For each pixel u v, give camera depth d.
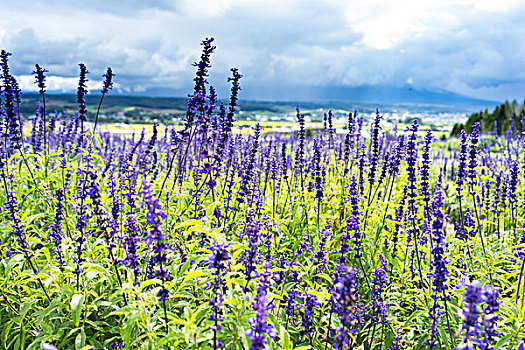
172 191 1.13
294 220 1.20
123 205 1.09
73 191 1.18
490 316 0.73
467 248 1.11
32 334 0.89
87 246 0.96
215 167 1.04
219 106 1.11
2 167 1.03
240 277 0.86
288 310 0.94
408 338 0.95
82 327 0.86
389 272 1.05
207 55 1.02
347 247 0.95
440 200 0.99
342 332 0.78
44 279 0.94
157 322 0.87
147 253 0.92
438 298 0.89
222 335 0.82
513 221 1.15
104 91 1.15
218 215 1.04
